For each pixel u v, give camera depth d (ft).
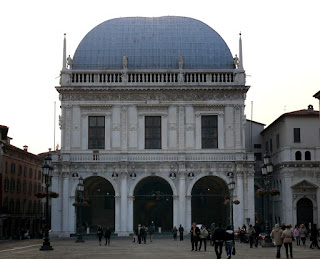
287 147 259.80
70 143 250.78
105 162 246.06
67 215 244.42
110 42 269.44
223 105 253.03
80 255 142.82
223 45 271.28
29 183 352.08
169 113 252.62
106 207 276.62
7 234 303.48
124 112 252.62
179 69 254.06
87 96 253.65
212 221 275.59
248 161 245.45
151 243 203.62
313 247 171.01
